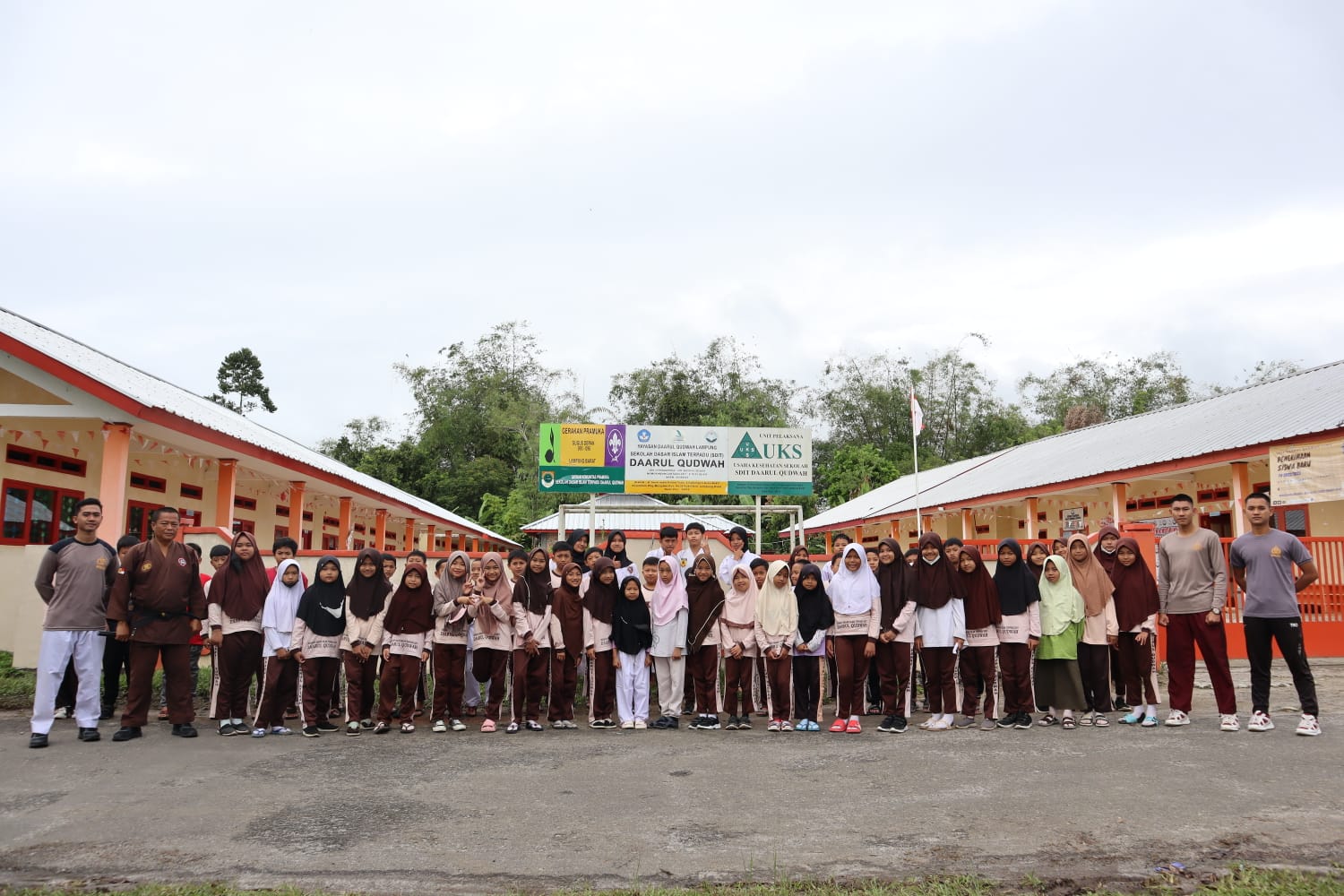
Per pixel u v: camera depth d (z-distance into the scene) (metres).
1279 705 8.90
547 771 6.41
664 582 8.70
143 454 16.55
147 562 7.78
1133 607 8.16
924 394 53.72
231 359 55.12
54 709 7.44
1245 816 5.02
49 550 7.60
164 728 8.23
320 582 8.18
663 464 17.88
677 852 4.58
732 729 8.36
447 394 56.88
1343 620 12.45
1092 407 31.80
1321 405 14.48
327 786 5.97
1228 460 14.92
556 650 8.48
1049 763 6.45
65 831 4.99
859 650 8.24
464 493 50.00
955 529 28.34
